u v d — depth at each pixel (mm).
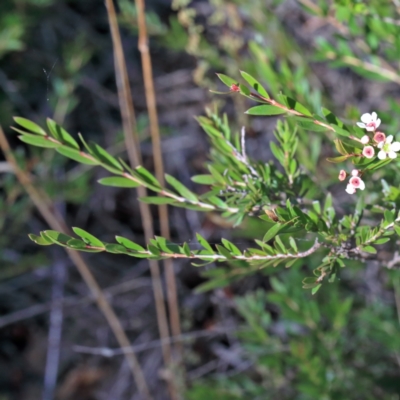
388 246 572
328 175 701
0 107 1169
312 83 1038
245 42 1139
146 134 1123
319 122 461
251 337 841
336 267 490
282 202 532
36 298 1285
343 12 628
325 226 488
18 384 1243
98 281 1280
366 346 875
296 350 718
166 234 895
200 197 530
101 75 1365
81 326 1282
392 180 562
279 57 984
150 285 1239
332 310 767
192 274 1231
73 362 1268
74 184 1120
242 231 736
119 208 1337
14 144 1203
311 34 1188
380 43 755
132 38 1388
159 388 1196
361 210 512
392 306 943
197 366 1145
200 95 1288
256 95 456
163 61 1362
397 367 865
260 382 1093
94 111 1368
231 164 551
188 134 1318
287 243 604
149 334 1229
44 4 1177
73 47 1139
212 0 976
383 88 1183
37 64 1287
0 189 1205
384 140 452
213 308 1185
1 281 1235
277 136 543
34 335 1283
